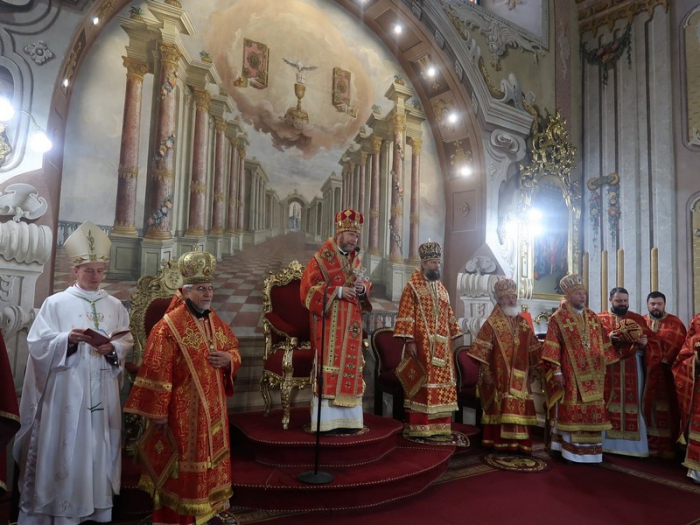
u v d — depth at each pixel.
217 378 3.05
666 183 7.43
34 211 3.95
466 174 7.05
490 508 3.72
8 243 3.68
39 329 3.11
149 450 2.92
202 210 5.31
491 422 5.11
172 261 4.63
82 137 4.64
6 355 2.80
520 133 7.34
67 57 4.20
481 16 7.21
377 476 3.72
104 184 4.73
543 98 7.87
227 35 5.55
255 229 5.64
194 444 2.84
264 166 5.75
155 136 5.01
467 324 6.71
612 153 8.02
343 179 6.32
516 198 7.23
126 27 4.92
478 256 6.78
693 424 4.50
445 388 4.77
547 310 7.45
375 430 4.29
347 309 4.23
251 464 3.89
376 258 6.49
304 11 6.14
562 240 7.82
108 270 4.70
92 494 3.01
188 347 2.94
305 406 5.44
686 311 7.09
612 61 8.16
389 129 6.74
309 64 6.14
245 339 5.38
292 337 4.75
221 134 5.47
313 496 3.49
